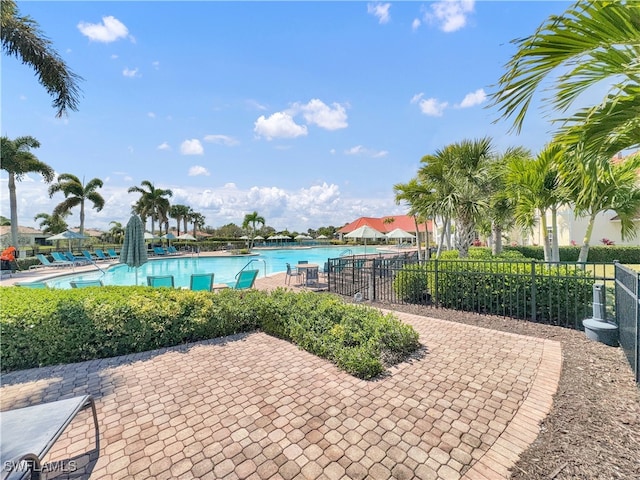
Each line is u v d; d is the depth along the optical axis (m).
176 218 50.53
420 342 4.84
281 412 3.07
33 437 2.08
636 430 2.58
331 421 2.91
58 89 7.50
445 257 9.80
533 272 5.78
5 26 6.76
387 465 2.36
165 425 2.90
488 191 10.10
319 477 2.26
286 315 5.38
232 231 60.59
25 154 18.92
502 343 4.73
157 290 6.11
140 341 4.77
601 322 4.75
